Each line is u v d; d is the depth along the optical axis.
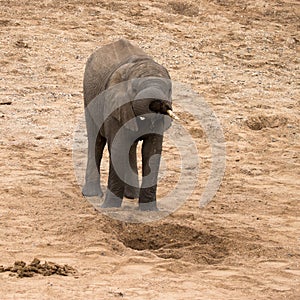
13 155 41.78
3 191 35.72
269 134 48.81
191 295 25.67
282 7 79.88
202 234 31.67
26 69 57.38
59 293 25.16
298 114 52.84
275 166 43.09
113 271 27.61
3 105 50.34
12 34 63.66
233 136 47.88
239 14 76.50
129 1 75.50
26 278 26.53
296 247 30.86
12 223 31.86
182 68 60.44
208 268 28.38
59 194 35.97
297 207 36.34
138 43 64.88
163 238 31.62
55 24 67.06
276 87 58.25
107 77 33.88
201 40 67.38
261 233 32.31
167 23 70.81
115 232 31.52
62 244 29.84
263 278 27.67
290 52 67.12
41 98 52.28
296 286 27.06
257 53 66.06
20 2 72.38
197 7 76.31
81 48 62.31
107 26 67.69
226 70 61.16
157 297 25.31
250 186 39.31
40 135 45.56
